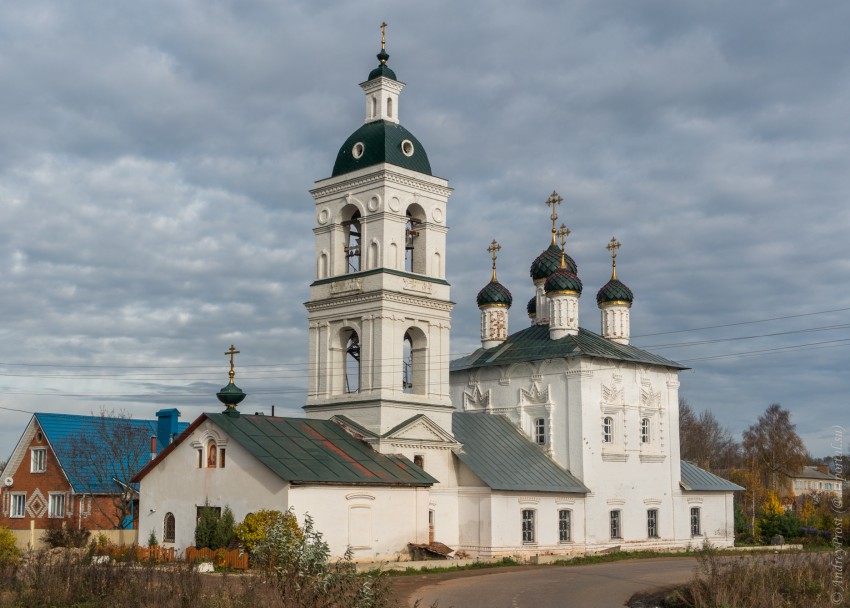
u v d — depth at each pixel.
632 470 69.12
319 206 61.12
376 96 60.78
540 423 67.81
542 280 76.12
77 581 33.00
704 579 38.53
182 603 30.12
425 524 54.53
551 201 77.62
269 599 28.94
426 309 59.06
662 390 72.81
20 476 74.12
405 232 59.03
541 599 39.16
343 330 59.28
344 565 30.09
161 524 53.44
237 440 50.09
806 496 119.00
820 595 36.41
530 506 60.38
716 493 76.00
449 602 37.88
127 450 71.75
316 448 52.50
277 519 44.38
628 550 67.44
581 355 66.00
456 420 65.00
